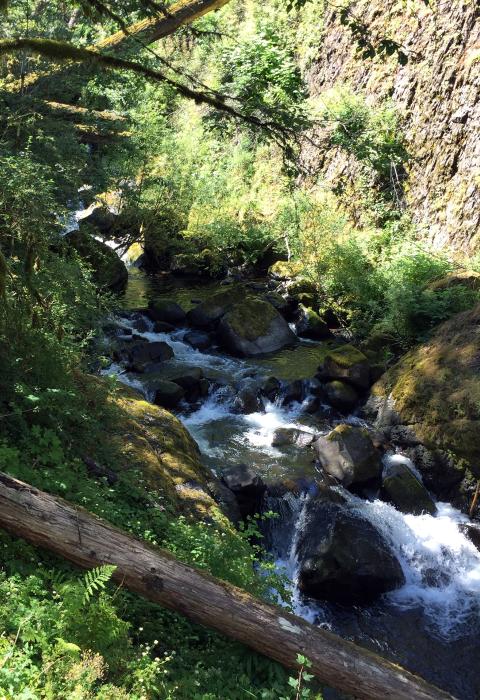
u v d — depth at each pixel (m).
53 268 7.05
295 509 8.71
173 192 18.42
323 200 18.64
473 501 9.24
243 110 8.66
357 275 14.99
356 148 11.29
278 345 13.71
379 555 7.95
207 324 14.31
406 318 12.52
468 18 15.88
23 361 6.47
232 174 21.61
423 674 6.93
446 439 9.73
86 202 15.05
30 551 4.82
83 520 4.68
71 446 6.58
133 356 12.19
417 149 16.56
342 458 9.37
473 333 10.93
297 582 7.96
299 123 8.49
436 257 14.55
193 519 6.76
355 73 19.06
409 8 17.56
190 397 11.45
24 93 12.42
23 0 11.98
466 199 15.05
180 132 23.81
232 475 8.50
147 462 7.18
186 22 10.54
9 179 6.56
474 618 7.71
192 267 18.53
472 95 15.34
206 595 4.67
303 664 4.48
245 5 24.75
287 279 16.69
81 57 7.63
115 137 15.66
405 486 9.28
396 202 16.62
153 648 4.71
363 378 11.56
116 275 15.89
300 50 21.73
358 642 7.25
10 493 4.55
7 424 6.06
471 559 8.48
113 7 8.12
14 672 3.44
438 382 10.40
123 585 4.74
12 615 4.02
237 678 4.63
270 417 11.11
